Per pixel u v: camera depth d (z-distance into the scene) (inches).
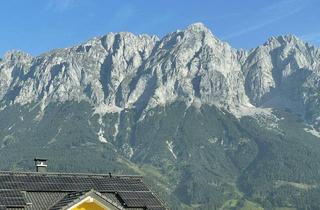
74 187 2223.2
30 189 2148.1
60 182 2249.0
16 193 2092.8
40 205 2089.1
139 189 2330.2
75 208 1969.7
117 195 2261.3
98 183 2303.2
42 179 2247.8
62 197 2151.8
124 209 2080.5
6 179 2196.1
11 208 2018.9
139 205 2206.0
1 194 2075.5
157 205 2241.6
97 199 1990.7
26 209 2047.2
